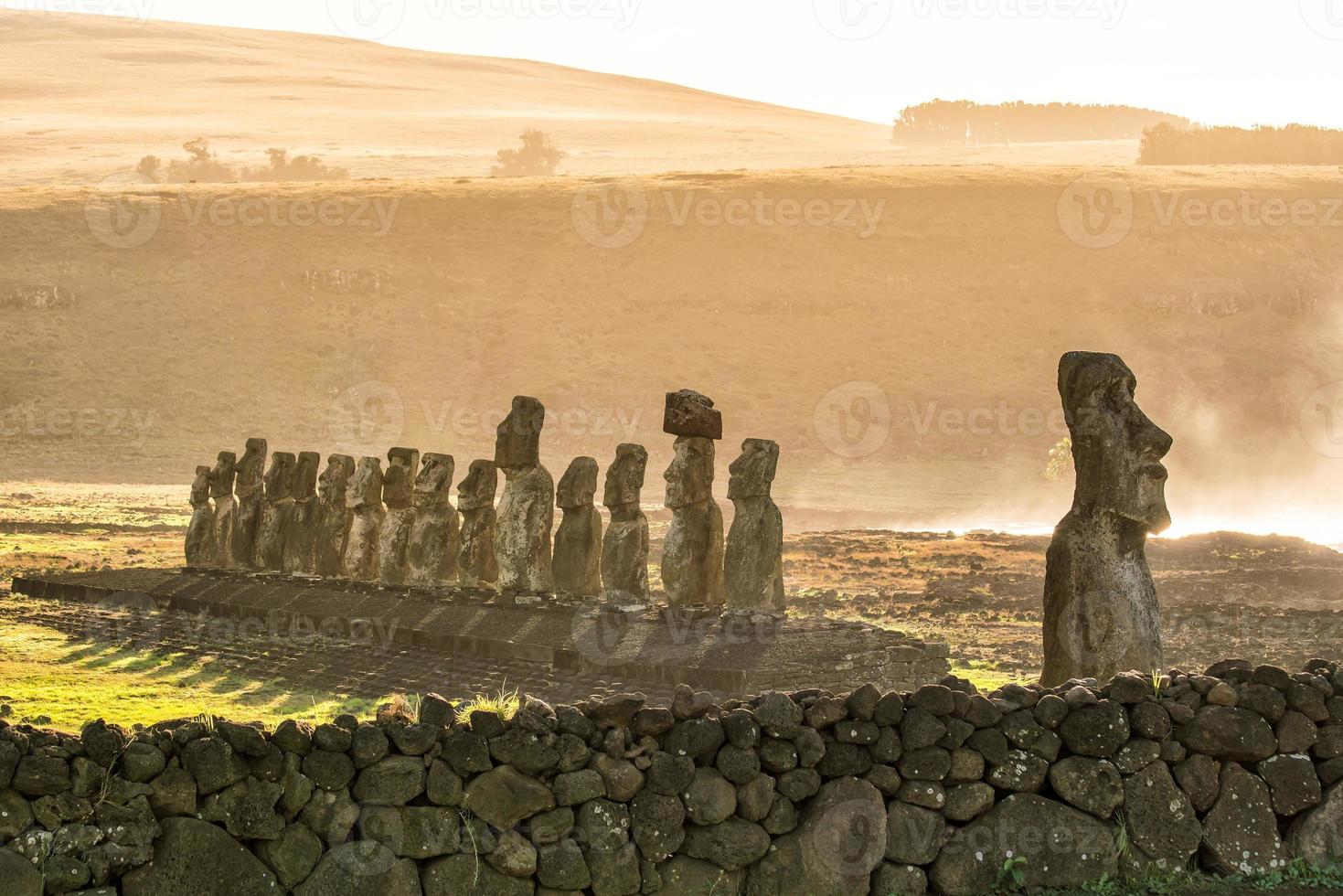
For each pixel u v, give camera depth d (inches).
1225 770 533.0
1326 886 519.8
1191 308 5083.7
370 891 476.7
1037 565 1814.7
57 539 2169.0
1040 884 516.7
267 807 474.9
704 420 1067.3
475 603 1156.5
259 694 948.0
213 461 4045.3
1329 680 547.2
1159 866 523.2
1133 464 678.5
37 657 1109.7
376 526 1360.7
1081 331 4977.9
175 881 462.6
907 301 5137.8
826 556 1935.3
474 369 4810.5
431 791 486.6
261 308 5004.9
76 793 456.8
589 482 1148.5
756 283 5241.1
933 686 526.9
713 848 499.8
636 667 890.1
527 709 503.2
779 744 510.3
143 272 5132.9
